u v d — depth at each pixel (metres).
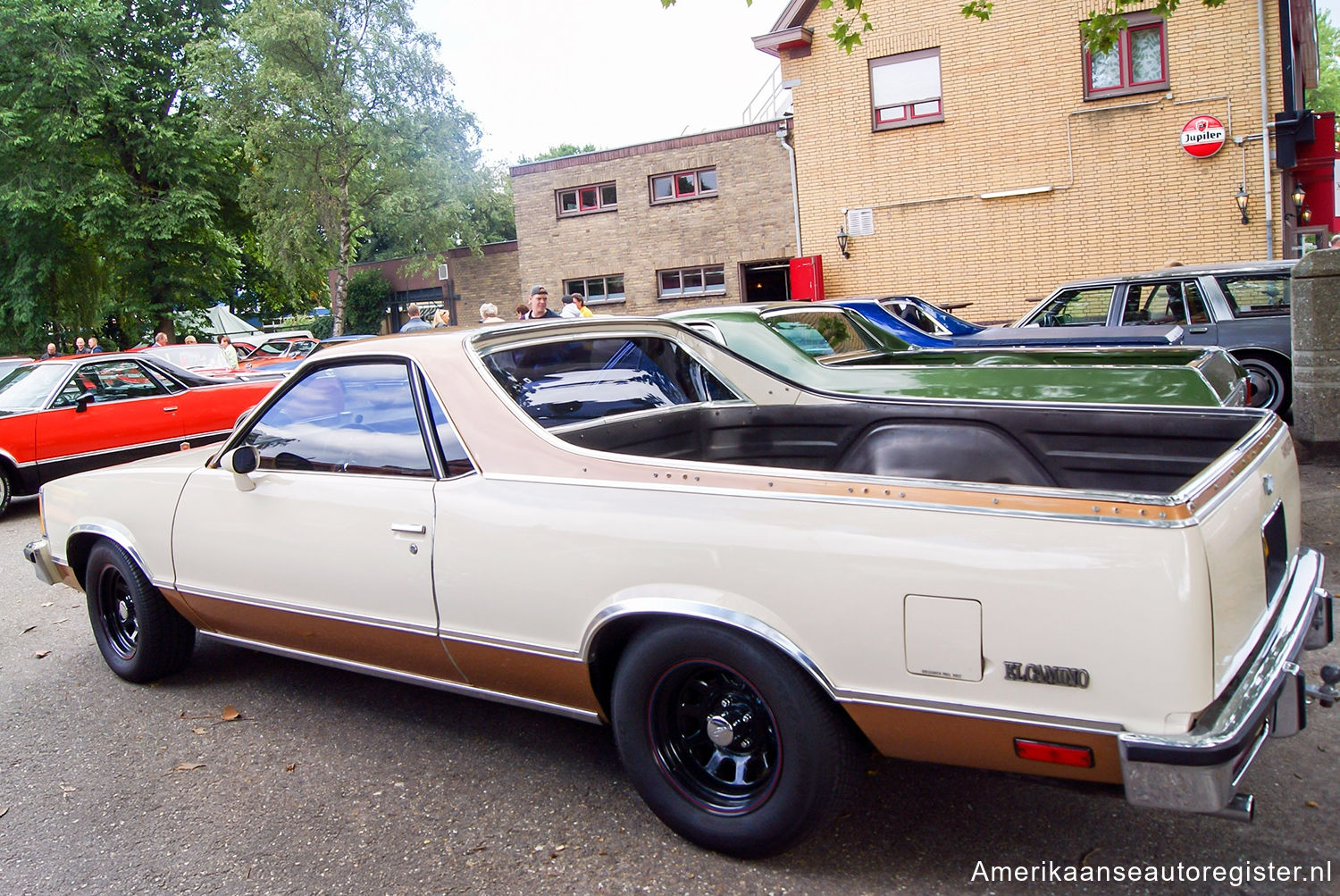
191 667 4.55
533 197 24.34
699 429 3.91
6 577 6.62
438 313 10.74
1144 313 9.38
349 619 3.27
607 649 2.77
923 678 2.19
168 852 2.89
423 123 27.67
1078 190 16.62
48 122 23.38
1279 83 15.06
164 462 4.11
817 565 2.30
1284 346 8.61
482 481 2.93
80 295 27.08
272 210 27.59
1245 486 2.32
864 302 8.96
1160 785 1.95
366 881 2.67
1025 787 2.97
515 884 2.61
